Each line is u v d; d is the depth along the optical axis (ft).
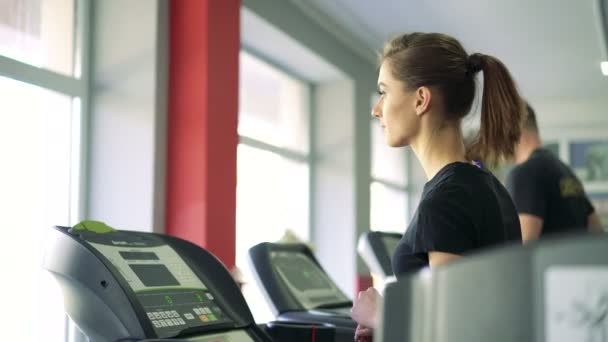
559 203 9.19
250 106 20.88
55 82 12.96
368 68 25.44
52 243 5.00
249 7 17.01
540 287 1.44
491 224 4.63
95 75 13.88
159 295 5.03
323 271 9.73
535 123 9.53
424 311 1.61
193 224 13.87
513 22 22.21
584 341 1.40
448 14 21.50
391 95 5.15
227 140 14.75
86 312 4.86
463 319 1.53
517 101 5.16
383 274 10.18
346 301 9.53
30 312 12.21
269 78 21.97
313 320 7.95
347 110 23.93
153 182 13.47
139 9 13.79
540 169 9.17
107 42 13.89
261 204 21.24
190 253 5.79
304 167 23.81
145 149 13.56
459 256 4.47
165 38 14.11
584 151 32.71
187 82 14.19
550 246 1.45
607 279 1.40
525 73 28.45
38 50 12.86
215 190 14.16
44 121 12.91
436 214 4.55
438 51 5.02
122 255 5.09
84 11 13.80
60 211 13.21
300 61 21.75
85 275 4.78
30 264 12.39
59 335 12.49
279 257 9.06
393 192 32.27
